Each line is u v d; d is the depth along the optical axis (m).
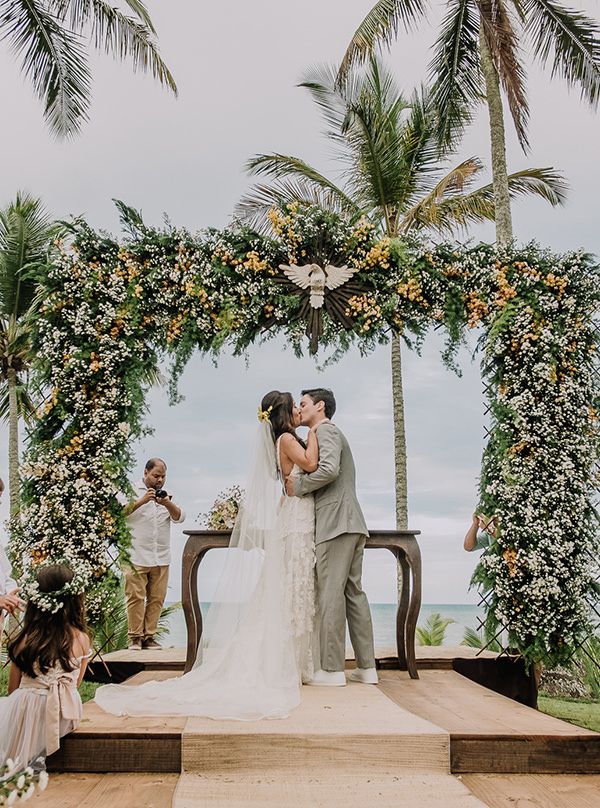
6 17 9.12
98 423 5.13
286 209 5.61
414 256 5.59
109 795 2.84
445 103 10.48
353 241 5.54
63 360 5.24
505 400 5.41
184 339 5.33
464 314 5.56
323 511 4.69
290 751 3.14
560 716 6.84
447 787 2.92
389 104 12.52
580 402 5.41
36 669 3.12
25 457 5.14
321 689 4.32
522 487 5.27
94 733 3.16
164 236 5.43
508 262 5.61
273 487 4.50
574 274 5.57
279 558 4.45
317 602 4.64
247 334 5.46
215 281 5.36
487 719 3.60
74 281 5.36
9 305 14.26
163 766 3.14
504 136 9.89
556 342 5.40
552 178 11.62
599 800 2.85
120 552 5.07
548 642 5.16
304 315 5.45
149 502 6.67
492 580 5.29
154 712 3.54
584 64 9.50
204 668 4.16
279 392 4.86
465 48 10.43
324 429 4.77
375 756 3.15
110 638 5.18
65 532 5.04
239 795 2.81
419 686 4.77
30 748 3.05
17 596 3.68
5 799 2.05
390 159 12.24
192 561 4.89
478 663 5.39
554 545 5.15
